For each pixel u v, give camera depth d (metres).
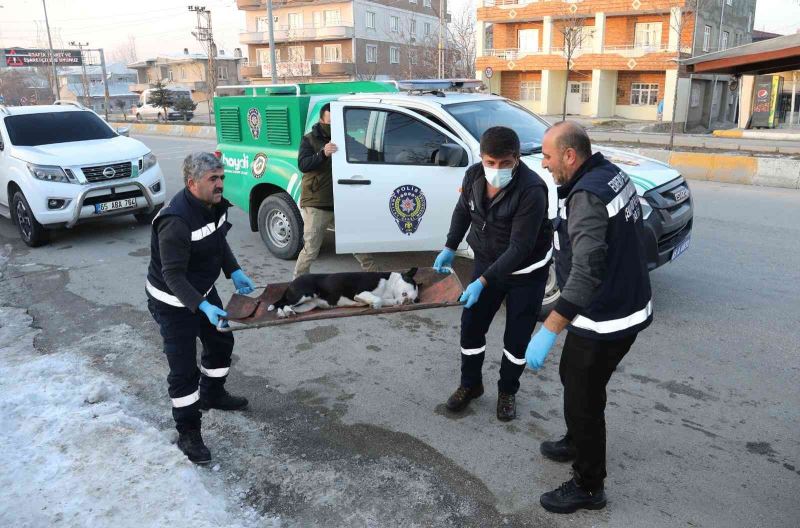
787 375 3.98
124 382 4.17
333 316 3.13
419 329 4.95
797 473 3.04
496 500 2.91
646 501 2.87
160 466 3.06
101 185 7.72
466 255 5.36
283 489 3.04
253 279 6.28
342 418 3.67
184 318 3.18
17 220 8.03
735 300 5.26
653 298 5.37
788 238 7.07
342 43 53.88
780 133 19.00
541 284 3.39
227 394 3.80
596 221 2.39
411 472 3.13
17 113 8.46
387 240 5.54
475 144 5.12
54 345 4.83
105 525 2.62
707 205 8.99
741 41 42.62
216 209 3.19
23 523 2.63
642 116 37.59
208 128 25.20
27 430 3.42
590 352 2.57
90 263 7.07
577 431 2.70
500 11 39.94
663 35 35.56
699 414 3.58
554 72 39.53
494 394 3.90
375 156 5.46
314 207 5.52
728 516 2.76
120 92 86.56
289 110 6.26
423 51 41.81
